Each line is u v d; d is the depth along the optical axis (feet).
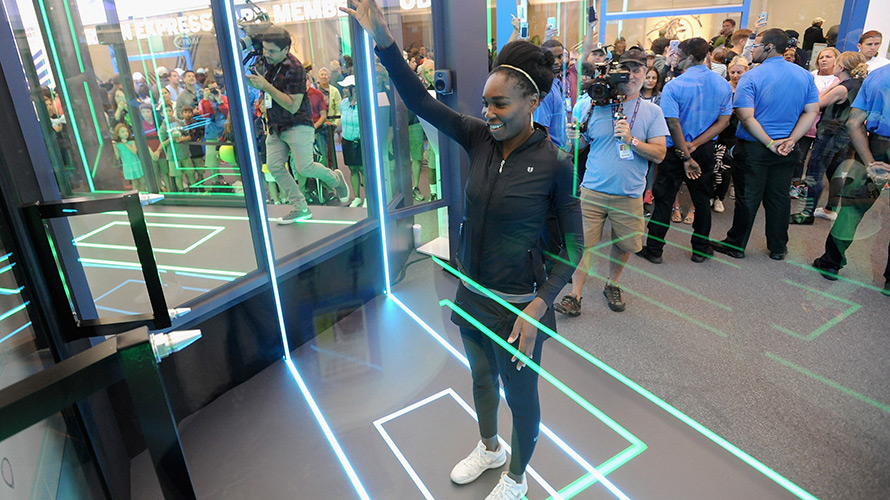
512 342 4.03
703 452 5.62
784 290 9.45
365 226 9.21
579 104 8.95
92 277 6.66
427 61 10.12
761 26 15.93
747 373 7.00
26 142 3.91
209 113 12.37
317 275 8.30
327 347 8.07
